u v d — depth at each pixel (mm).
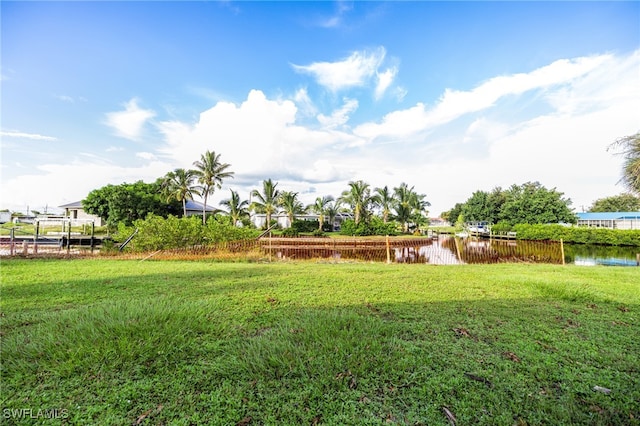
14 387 2141
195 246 13172
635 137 13328
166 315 3402
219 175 33250
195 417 1862
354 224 33188
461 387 2195
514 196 41531
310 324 3285
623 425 1835
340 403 2002
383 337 3016
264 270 7719
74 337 2793
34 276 6555
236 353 2645
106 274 6891
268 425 1801
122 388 2141
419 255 15867
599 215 37562
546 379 2328
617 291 5309
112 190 30500
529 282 5918
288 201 36875
